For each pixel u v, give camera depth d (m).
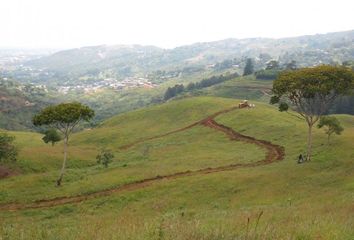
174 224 13.94
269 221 18.44
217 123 103.75
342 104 165.88
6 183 52.78
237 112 108.75
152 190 47.06
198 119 112.94
